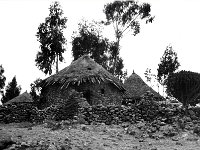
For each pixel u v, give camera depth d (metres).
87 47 54.19
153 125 17.34
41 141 13.96
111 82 31.12
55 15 50.66
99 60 55.00
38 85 32.44
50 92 31.17
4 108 25.58
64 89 30.03
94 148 12.96
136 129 17.38
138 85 37.47
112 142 14.41
